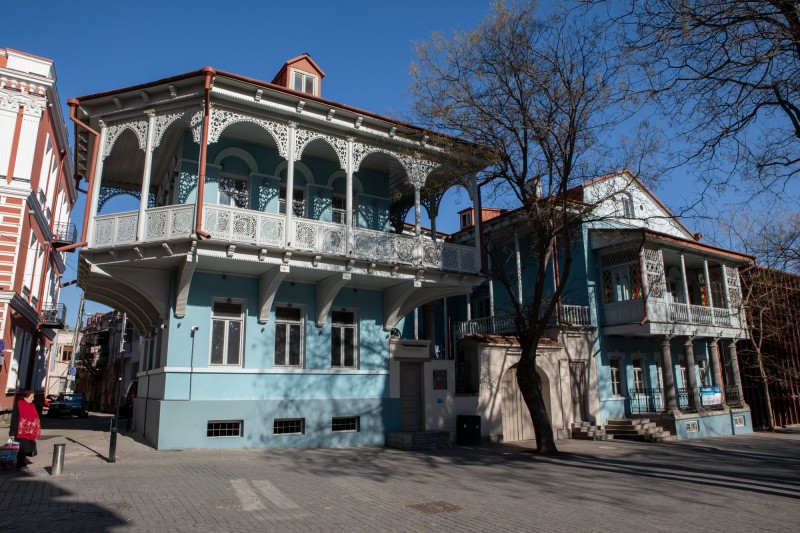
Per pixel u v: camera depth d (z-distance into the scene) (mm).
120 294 16312
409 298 19328
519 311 17078
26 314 25828
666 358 24125
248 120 15570
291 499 8766
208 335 15531
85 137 16781
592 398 23484
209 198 16672
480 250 19062
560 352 22578
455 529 7074
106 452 13633
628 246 24312
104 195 20406
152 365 17984
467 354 20672
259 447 15469
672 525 7516
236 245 14641
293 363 16891
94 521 7133
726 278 28328
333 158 19078
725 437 24516
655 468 13609
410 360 18641
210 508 8000
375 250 16922
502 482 10930
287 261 15438
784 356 32000
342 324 18016
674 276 29125
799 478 12211
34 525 6867
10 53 24031
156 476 10531
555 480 11344
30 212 24234
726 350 30266
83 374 69375
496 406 20141
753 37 7809
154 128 15266
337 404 16984
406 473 11867
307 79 19172
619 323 24266
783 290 29469
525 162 16219
